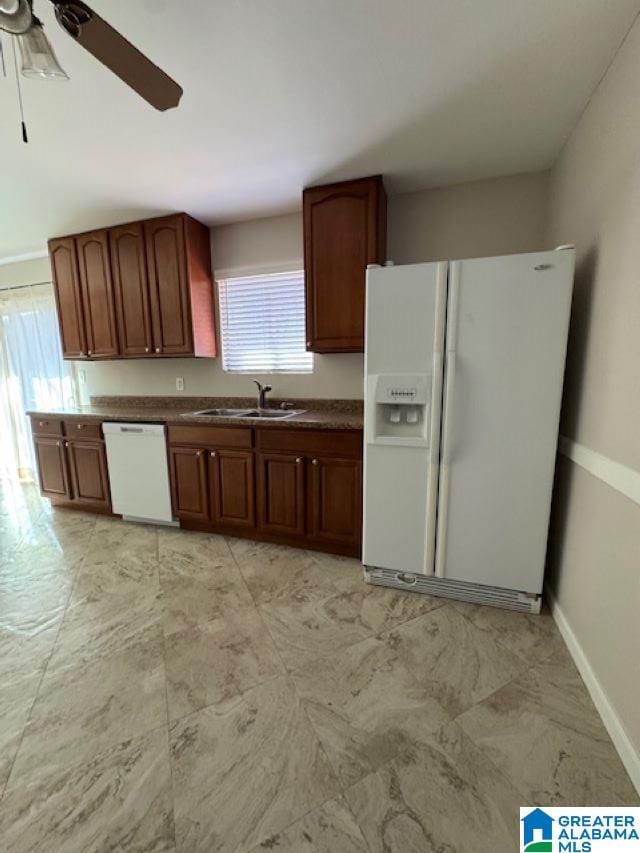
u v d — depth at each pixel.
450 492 1.92
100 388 3.76
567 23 1.30
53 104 1.64
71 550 2.60
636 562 1.18
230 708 1.37
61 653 1.65
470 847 0.97
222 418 2.59
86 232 3.10
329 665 1.57
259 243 2.99
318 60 1.45
